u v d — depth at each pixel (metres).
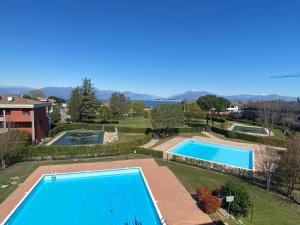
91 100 80.12
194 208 20.56
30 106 45.72
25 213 20.92
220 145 48.38
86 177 29.42
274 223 18.64
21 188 24.38
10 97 47.00
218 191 21.94
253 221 18.80
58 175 28.72
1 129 40.91
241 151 45.88
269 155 28.16
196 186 25.62
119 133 61.84
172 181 26.84
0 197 22.30
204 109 77.62
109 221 19.73
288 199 23.58
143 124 78.12
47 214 20.83
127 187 26.78
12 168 31.00
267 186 25.70
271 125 58.69
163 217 19.03
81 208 21.94
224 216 19.22
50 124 65.00
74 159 35.69
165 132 57.81
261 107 73.38
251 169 32.84
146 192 25.03
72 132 64.38
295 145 24.41
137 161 34.53
